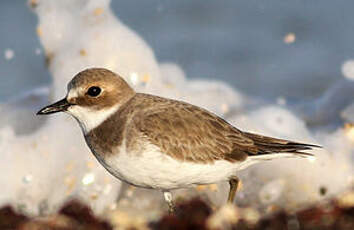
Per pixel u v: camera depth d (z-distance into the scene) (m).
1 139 14.40
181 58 23.55
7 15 25.69
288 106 17.70
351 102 17.23
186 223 10.93
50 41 15.79
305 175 13.70
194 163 10.52
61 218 12.11
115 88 10.73
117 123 10.55
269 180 13.54
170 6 26.67
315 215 11.68
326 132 15.66
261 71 22.66
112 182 13.66
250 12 26.28
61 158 14.16
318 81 21.77
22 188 13.79
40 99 16.73
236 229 10.95
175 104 10.77
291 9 26.27
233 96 16.83
